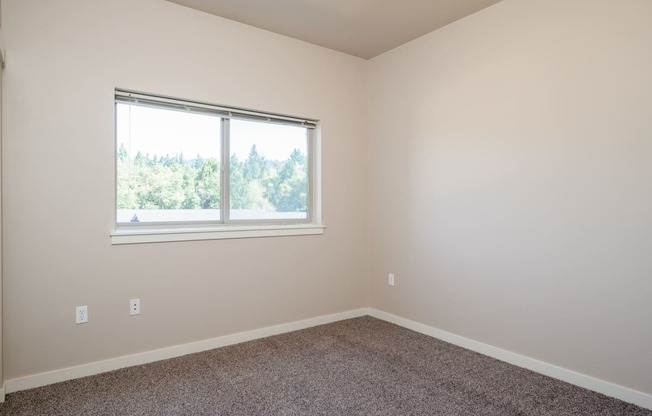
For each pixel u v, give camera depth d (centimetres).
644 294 210
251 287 314
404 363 268
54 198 236
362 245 386
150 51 267
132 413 203
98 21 249
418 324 337
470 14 294
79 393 223
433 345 304
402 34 329
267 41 321
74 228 242
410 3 276
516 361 266
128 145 271
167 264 275
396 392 226
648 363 209
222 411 205
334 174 366
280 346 300
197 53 287
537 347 255
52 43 235
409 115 345
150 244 269
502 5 274
